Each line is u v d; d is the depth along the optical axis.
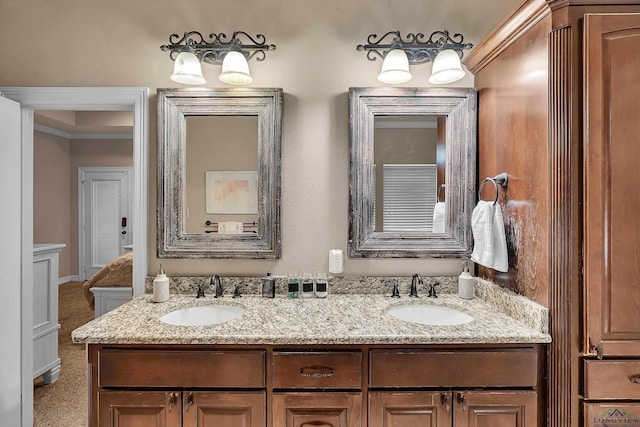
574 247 1.31
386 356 1.36
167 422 1.35
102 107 2.02
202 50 1.86
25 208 2.03
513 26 1.53
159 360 1.36
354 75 1.97
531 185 1.47
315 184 1.97
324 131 1.96
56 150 5.74
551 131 1.35
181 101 1.91
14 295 1.85
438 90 1.92
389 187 1.94
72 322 3.89
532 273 1.47
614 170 1.30
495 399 1.36
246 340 1.35
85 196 6.05
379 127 1.94
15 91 1.92
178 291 1.91
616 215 1.30
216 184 1.94
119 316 1.56
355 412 1.36
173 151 1.92
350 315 1.58
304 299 1.84
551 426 1.34
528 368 1.37
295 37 1.96
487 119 1.83
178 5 1.95
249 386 1.36
